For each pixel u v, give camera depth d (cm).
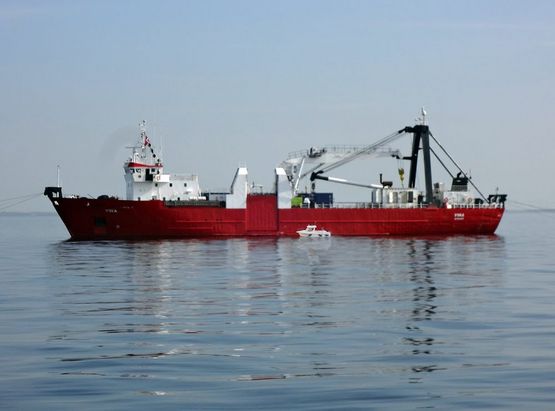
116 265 9694
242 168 14750
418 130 16138
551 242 16150
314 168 15850
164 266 9506
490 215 15838
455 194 16188
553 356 4072
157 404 3231
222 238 14550
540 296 6575
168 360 4047
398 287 7281
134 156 14900
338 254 11312
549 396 3300
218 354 4194
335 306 6012
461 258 10756
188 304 6156
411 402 3247
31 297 6606
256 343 4500
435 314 5569
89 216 14275
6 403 3253
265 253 11475
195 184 14950
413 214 15488
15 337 4700
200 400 3284
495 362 3956
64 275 8494
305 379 3631
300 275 8419
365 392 3400
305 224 15050
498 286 7356
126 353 4225
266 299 6450
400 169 16212
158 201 14300
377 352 4234
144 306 6041
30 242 16612
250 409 3155
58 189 14412
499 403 3212
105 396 3353
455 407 3169
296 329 4969
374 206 15650
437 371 3781
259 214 14850
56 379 3644
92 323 5222
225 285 7494
